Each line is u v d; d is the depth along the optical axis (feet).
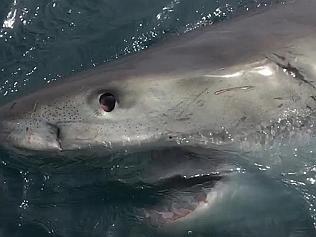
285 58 6.63
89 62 9.62
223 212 6.49
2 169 7.34
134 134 6.55
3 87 9.32
